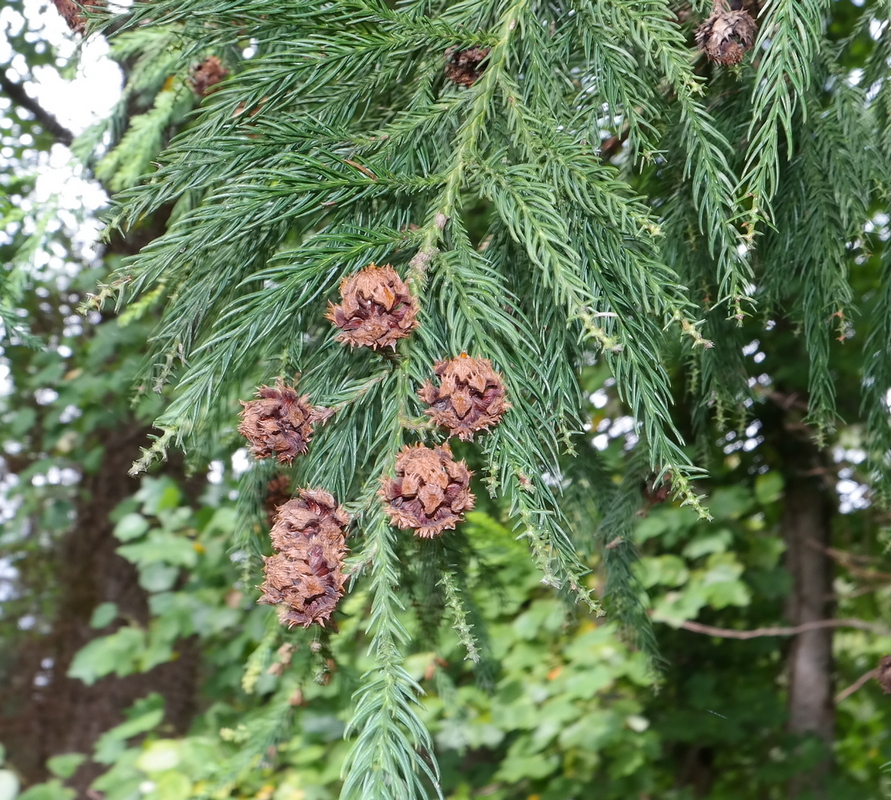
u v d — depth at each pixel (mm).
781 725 860
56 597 1008
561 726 686
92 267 891
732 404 344
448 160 246
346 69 250
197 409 216
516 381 216
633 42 262
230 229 226
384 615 199
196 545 759
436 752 730
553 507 219
